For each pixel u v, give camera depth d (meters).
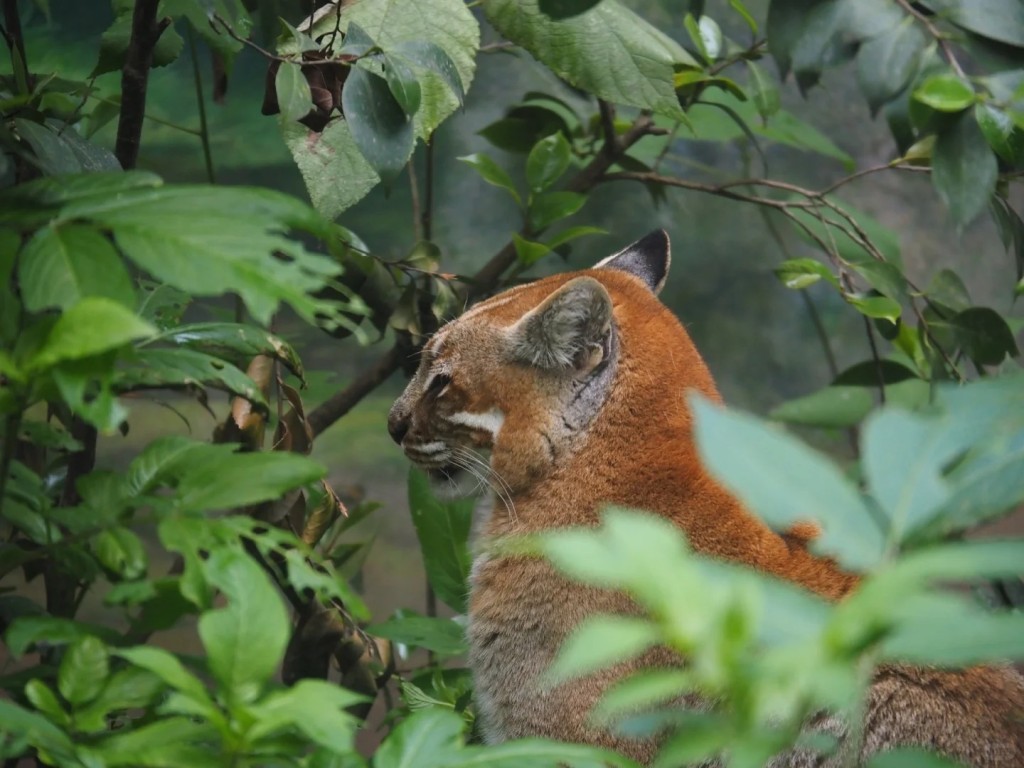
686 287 18.16
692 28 9.80
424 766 3.61
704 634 2.31
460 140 17.36
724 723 2.67
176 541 3.56
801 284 9.32
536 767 3.58
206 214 3.46
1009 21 8.34
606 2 7.97
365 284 8.73
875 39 8.48
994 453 2.91
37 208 3.75
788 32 8.66
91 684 3.66
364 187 7.06
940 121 8.19
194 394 5.73
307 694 3.23
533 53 7.80
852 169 12.06
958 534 5.71
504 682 7.23
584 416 7.42
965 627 2.34
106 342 3.14
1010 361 9.24
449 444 7.89
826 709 5.93
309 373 10.14
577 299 7.30
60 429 5.07
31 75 7.72
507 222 17.69
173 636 12.75
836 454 16.34
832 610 2.60
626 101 7.78
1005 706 6.06
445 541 8.47
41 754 3.43
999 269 17.81
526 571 7.26
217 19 7.32
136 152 6.80
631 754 6.43
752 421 2.82
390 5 7.46
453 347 7.86
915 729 5.89
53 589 6.14
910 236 17.67
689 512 6.94
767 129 11.77
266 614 3.30
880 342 18.19
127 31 7.87
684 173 17.84
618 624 2.36
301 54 6.77
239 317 9.27
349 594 3.79
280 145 15.97
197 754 3.41
